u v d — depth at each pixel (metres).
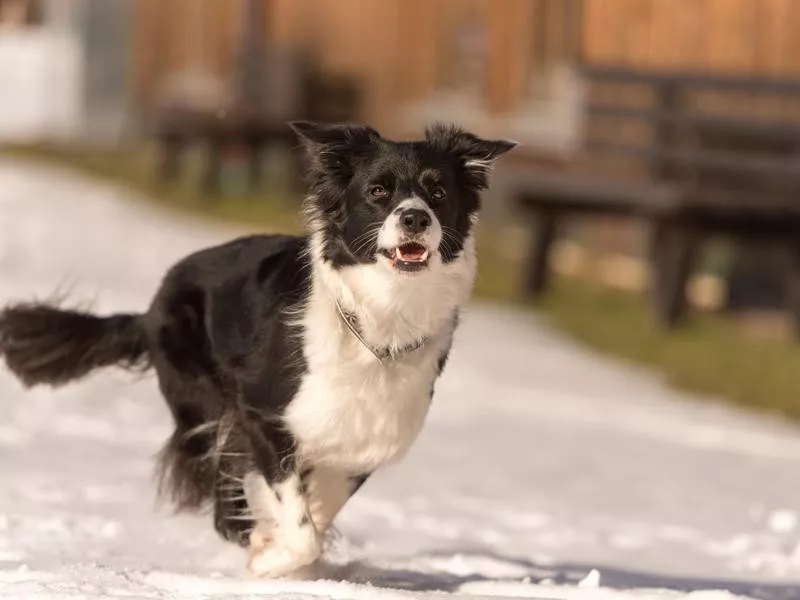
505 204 23.31
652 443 13.24
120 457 10.06
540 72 24.34
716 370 16.62
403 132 26.77
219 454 7.31
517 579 7.20
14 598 5.63
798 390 15.93
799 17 20.50
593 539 9.13
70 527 7.57
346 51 27.95
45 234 22.33
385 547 8.16
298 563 6.85
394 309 6.74
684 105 20.95
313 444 6.84
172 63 31.48
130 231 23.08
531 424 13.59
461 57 25.75
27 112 34.00
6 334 8.08
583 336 18.22
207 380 7.35
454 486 10.65
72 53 33.12
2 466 9.37
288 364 6.79
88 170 29.05
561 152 22.02
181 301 7.48
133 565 6.74
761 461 12.80
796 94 18.59
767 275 20.02
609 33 22.58
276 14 29.17
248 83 27.92
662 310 18.30
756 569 8.48
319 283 6.91
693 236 17.94
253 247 7.42
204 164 26.59
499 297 20.16
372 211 6.89
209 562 7.10
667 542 9.22
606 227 22.44
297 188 26.48
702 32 21.58
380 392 6.76
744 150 19.62
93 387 12.74
